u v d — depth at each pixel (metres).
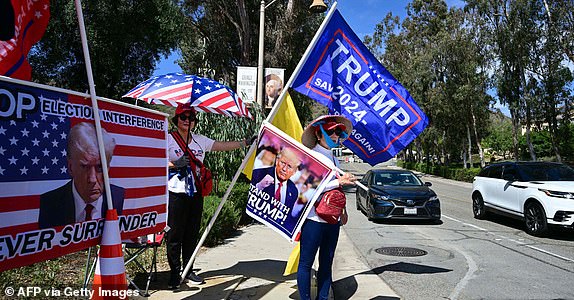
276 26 21.30
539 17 26.69
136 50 22.05
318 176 4.14
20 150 2.79
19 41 3.06
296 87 5.11
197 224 5.29
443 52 33.59
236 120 11.62
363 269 6.84
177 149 4.96
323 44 5.18
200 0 21.80
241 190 10.67
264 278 5.62
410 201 11.29
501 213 11.16
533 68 27.48
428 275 6.41
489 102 35.22
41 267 5.30
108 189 3.36
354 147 5.30
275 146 4.34
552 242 8.99
